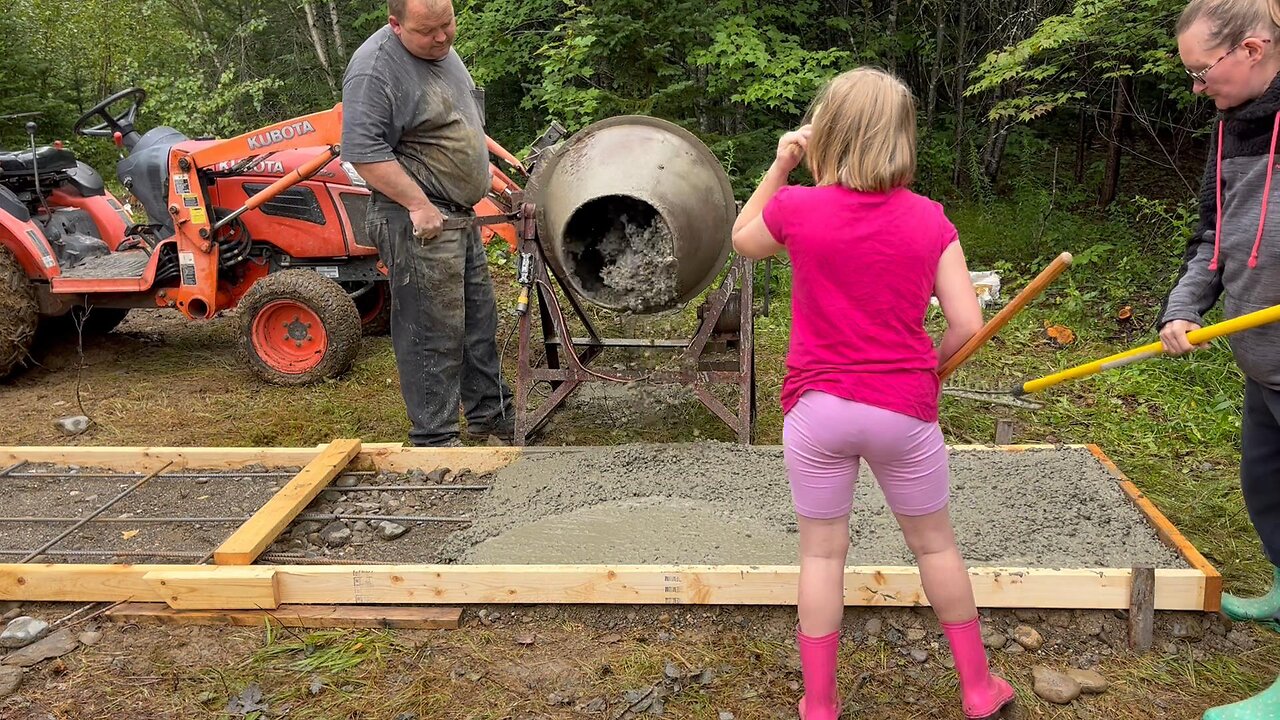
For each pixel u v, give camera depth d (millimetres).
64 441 4574
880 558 2900
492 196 4703
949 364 2168
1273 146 2045
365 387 5332
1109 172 8586
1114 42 6824
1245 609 2656
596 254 3754
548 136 4277
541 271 3965
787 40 8359
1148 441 4281
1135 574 2627
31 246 5344
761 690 2516
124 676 2623
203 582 2850
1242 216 2146
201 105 10625
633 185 3438
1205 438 4293
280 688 2562
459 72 3914
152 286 5543
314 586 2877
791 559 2926
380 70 3578
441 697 2514
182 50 12172
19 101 11781
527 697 2510
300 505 3352
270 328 5422
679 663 2629
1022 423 4586
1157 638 2680
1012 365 5512
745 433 3914
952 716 2408
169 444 4523
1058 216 8000
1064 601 2705
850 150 2004
